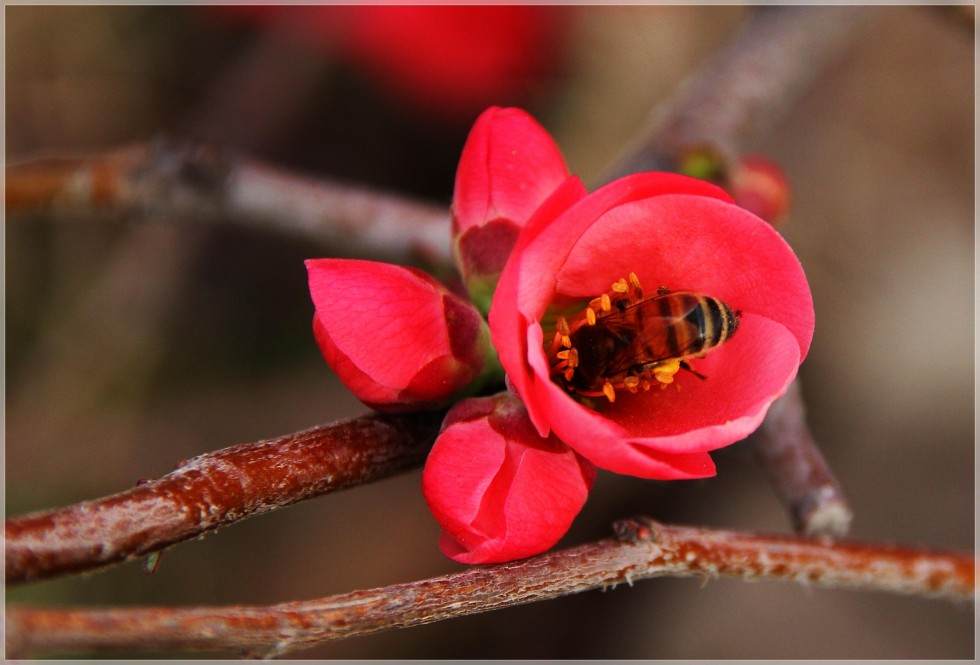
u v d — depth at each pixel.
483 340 0.26
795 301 0.25
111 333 0.40
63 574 0.24
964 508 0.40
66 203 0.30
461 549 0.25
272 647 0.24
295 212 0.30
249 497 0.24
